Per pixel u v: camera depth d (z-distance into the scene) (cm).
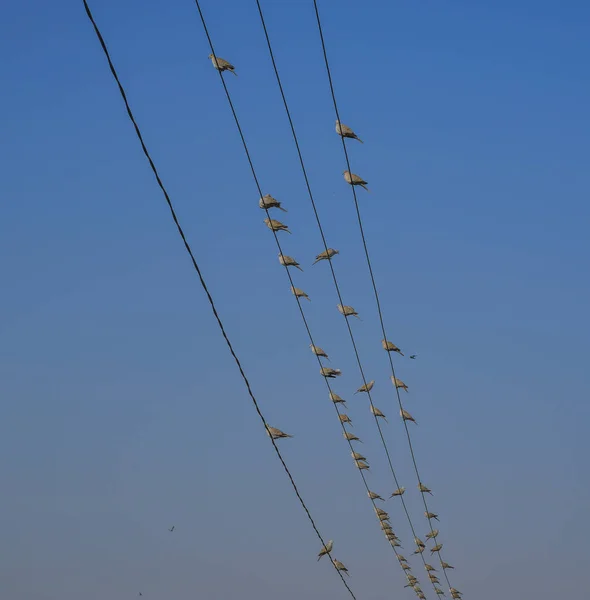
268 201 2697
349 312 3259
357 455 3716
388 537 4194
